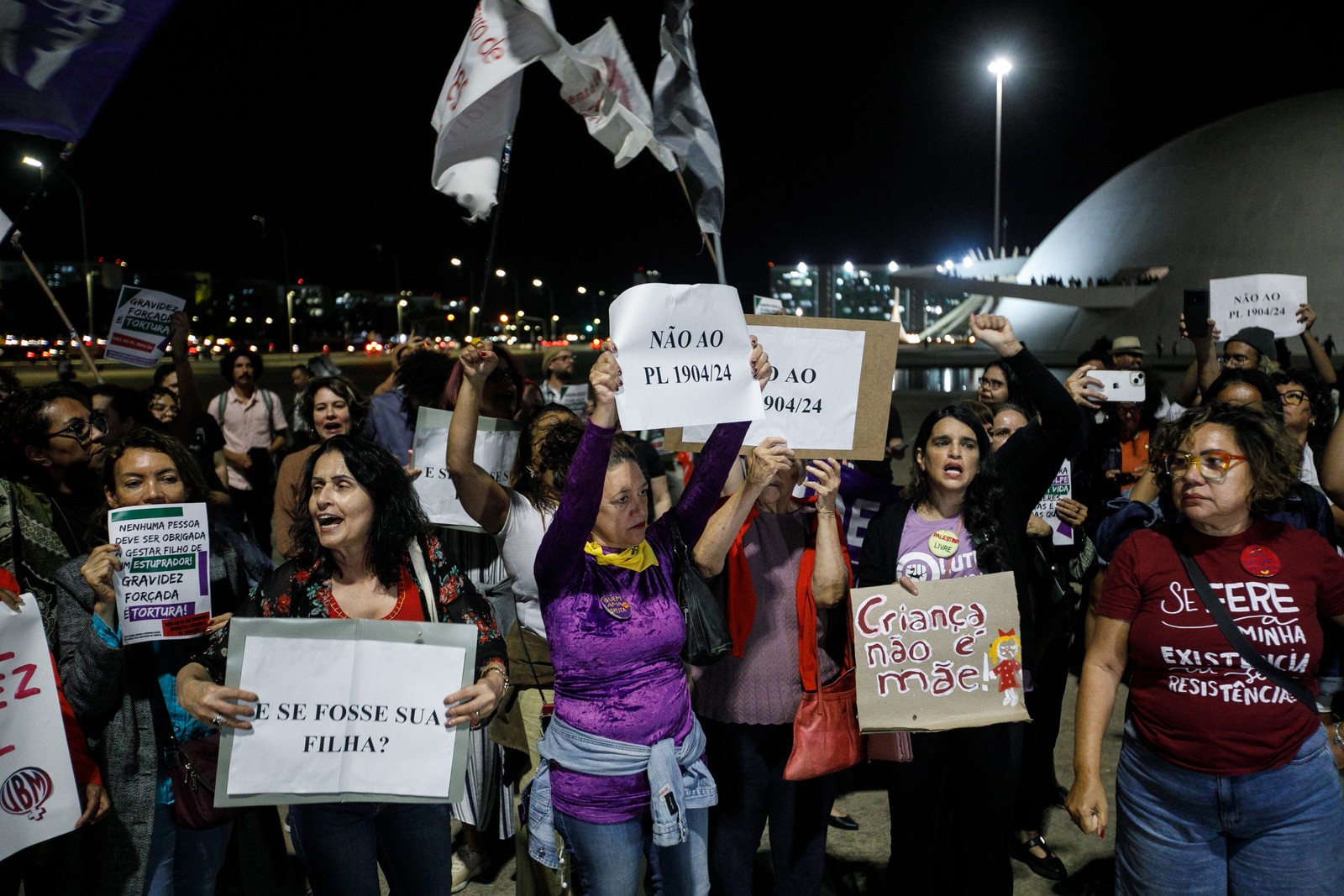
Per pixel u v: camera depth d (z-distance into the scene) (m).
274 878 3.18
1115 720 5.80
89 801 2.79
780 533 3.48
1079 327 73.31
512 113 3.24
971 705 3.28
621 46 3.40
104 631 2.77
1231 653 2.72
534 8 2.98
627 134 3.36
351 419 5.24
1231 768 2.72
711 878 3.42
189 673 2.64
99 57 2.93
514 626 3.56
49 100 2.91
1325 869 2.74
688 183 3.37
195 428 6.45
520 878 3.43
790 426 3.33
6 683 2.55
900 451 7.32
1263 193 66.56
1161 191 72.81
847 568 3.35
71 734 2.77
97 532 2.99
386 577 2.79
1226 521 2.76
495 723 3.60
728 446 3.02
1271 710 2.71
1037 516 4.48
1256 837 2.79
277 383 33.88
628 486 2.86
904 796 3.41
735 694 3.35
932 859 3.45
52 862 3.12
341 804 2.70
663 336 2.70
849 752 3.31
